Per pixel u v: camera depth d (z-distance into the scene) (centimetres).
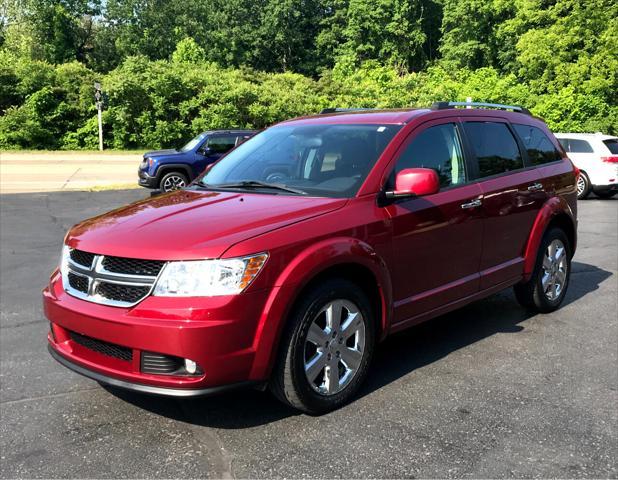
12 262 812
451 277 432
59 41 5766
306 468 292
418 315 409
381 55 6156
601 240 978
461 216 430
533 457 301
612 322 529
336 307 348
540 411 352
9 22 5803
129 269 314
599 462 296
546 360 436
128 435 330
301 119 496
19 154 3034
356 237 356
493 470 289
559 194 550
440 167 433
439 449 309
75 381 411
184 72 3700
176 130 3416
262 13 6494
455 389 385
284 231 327
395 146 405
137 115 3462
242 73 4131
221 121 3394
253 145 476
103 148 3438
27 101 3453
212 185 434
